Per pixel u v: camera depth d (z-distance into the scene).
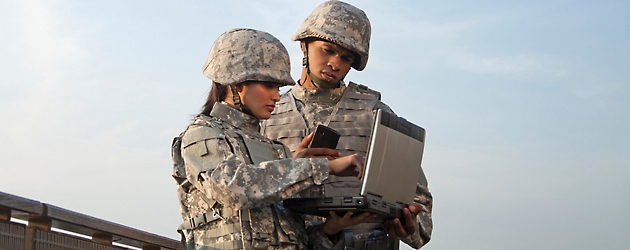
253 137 5.88
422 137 6.16
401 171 5.84
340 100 8.01
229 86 5.93
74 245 5.49
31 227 5.08
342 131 7.79
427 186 7.34
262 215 5.61
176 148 5.84
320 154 5.98
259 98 5.90
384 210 5.55
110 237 5.96
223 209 5.56
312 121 7.88
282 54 6.01
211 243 5.59
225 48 5.92
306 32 7.88
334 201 5.42
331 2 8.04
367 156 5.48
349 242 6.17
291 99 8.09
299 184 5.42
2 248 4.82
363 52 7.88
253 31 6.01
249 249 5.47
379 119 5.55
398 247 7.28
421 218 7.19
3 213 4.84
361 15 8.02
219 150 5.47
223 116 5.84
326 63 7.84
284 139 7.87
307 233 5.91
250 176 5.32
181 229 5.79
